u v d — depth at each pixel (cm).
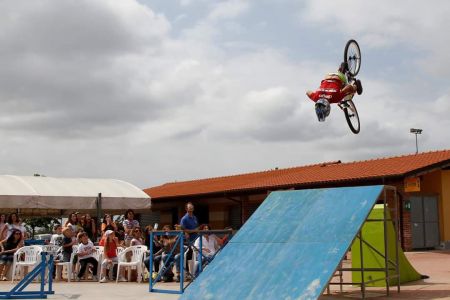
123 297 1040
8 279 1470
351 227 815
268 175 3112
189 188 3425
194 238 1254
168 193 3419
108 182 2467
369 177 2134
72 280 1448
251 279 815
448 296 912
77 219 1644
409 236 2133
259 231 923
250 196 2769
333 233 823
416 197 2236
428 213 2262
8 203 2034
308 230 862
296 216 915
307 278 758
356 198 881
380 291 1014
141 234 1581
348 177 2241
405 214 2133
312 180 2388
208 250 1304
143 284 1318
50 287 1102
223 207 3033
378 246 1094
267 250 864
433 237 2258
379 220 967
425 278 1202
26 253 1462
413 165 2159
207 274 879
